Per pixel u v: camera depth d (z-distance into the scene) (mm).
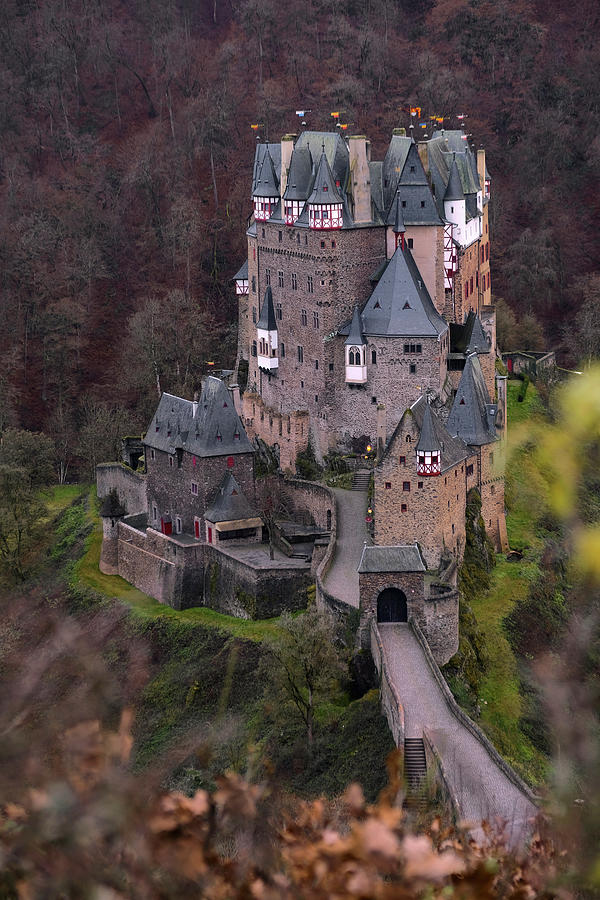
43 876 25172
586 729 29141
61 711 26984
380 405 153125
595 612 34031
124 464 176250
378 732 105312
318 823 29312
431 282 160125
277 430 165750
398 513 130625
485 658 119125
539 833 32000
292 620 115812
